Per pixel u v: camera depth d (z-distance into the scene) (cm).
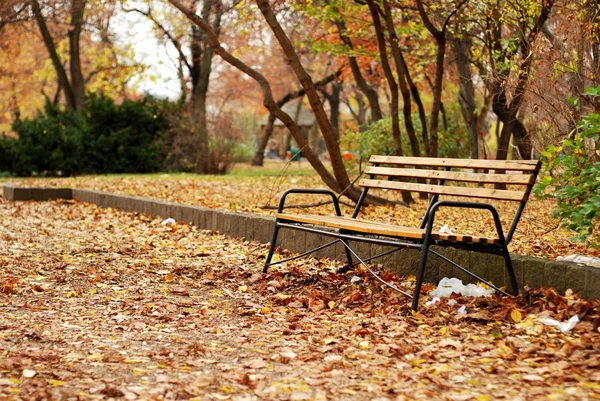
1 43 3650
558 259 592
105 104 2828
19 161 2605
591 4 824
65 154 2652
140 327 524
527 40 945
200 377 405
